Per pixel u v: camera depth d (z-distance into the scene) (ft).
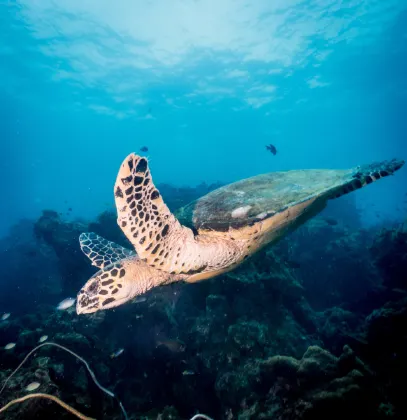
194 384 20.36
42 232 39.32
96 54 112.06
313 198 15.11
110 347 24.00
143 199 11.83
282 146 333.01
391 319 19.48
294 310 25.93
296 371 15.80
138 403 20.26
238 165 445.78
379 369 18.39
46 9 86.07
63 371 18.30
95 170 399.44
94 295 13.48
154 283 15.74
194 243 14.16
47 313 35.73
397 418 13.76
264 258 25.17
